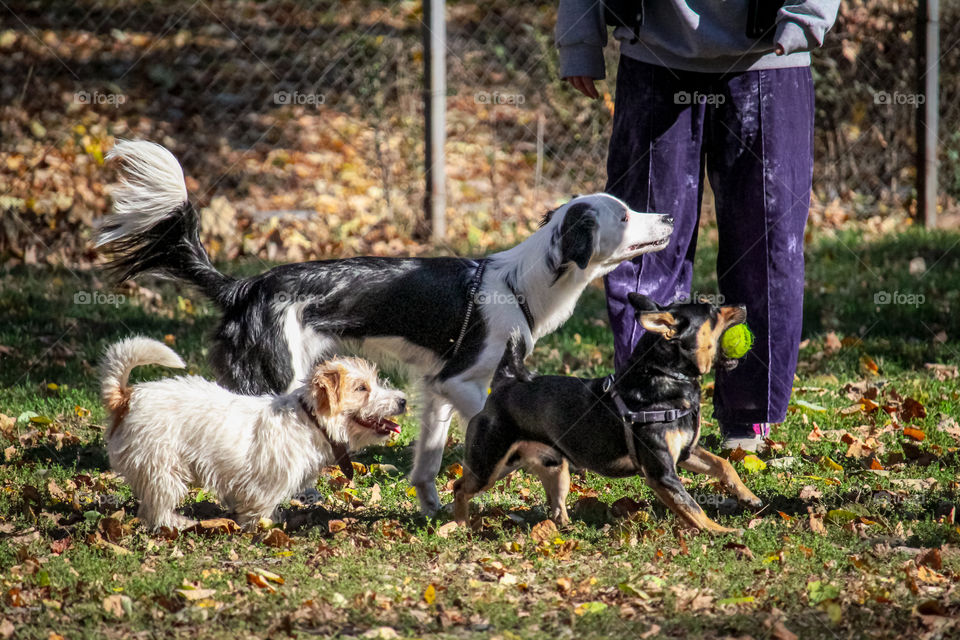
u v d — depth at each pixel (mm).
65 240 14906
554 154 18641
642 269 8336
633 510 7137
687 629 5168
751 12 7730
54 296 13219
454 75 20531
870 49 17203
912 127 17531
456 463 8391
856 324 12367
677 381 6543
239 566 6125
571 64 8539
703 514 6527
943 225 17250
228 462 6617
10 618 5305
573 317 12984
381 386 7078
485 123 19531
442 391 7570
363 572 5957
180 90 20109
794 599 5469
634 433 6512
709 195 17375
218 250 15203
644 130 8203
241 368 7570
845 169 17906
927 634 4988
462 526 6848
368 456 8781
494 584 5812
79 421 9336
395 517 7242
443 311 7582
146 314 12789
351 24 21312
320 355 7621
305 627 5250
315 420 6738
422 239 15742
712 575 5809
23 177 15758
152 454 6555
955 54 17734
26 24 21141
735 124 8094
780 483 7684
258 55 20906
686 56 7961
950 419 9016
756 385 8320
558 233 7652
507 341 7332
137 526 6777
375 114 18406
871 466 8023
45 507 7195
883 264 14867
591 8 8391
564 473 6988
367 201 16844
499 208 17219
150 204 7832
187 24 21797
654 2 8047
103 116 18922
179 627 5242
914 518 6816
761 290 8234
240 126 19359
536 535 6602
